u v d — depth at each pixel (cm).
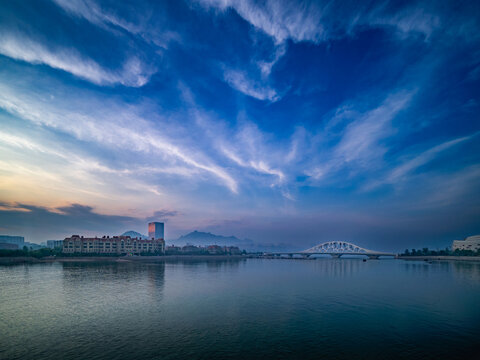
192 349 3947
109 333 4556
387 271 15262
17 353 3800
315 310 6003
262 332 4628
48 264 18125
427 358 3728
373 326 4950
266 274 13438
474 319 5384
